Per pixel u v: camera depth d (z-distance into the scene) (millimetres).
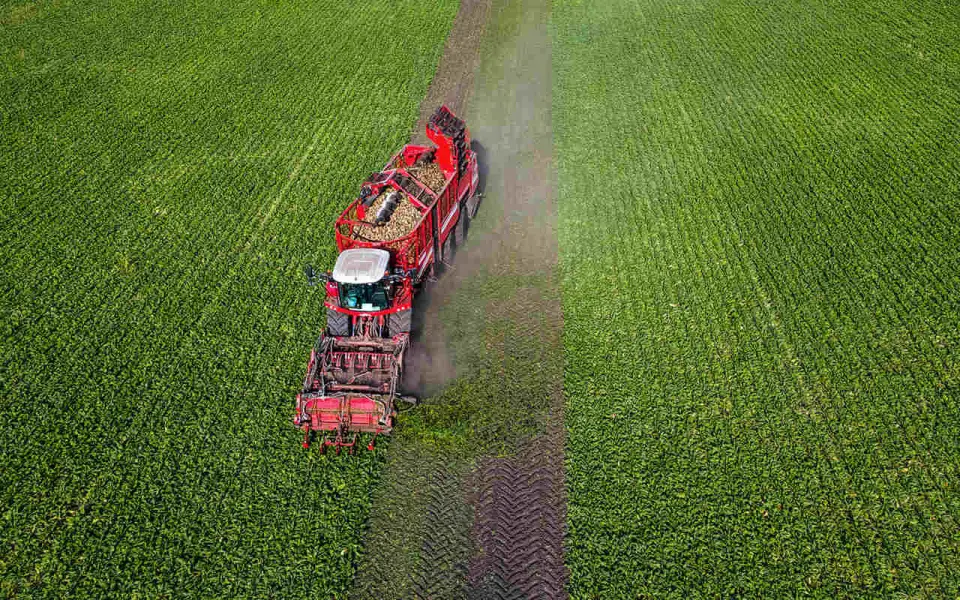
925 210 23500
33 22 40875
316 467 15031
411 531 13969
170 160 27297
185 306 19609
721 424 15922
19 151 27859
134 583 12898
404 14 42375
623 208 24219
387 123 29875
